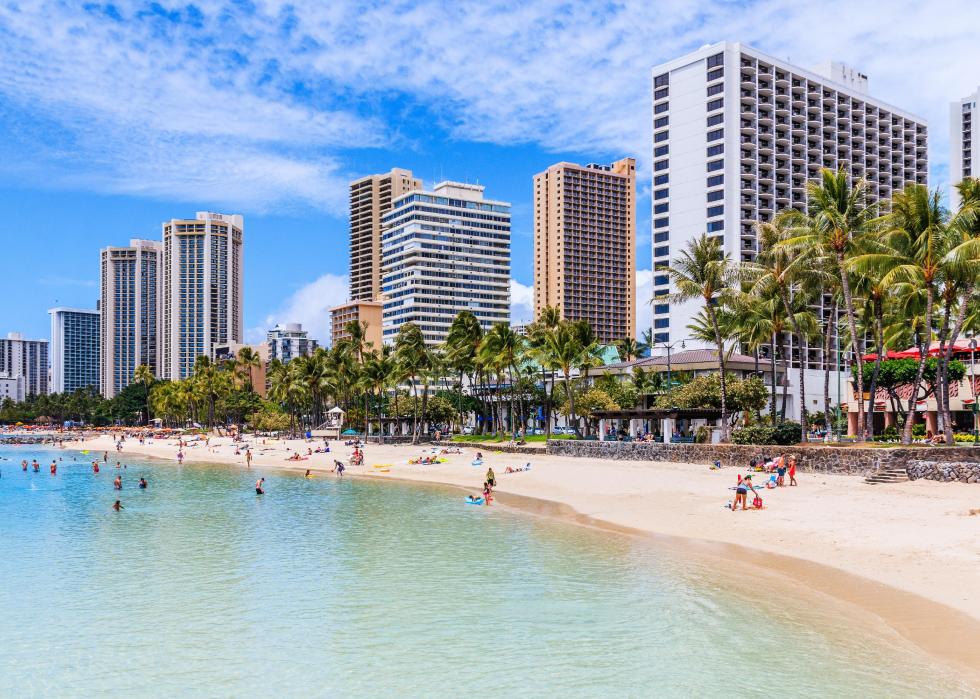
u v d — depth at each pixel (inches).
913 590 974.4
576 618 983.0
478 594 1117.1
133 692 789.2
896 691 699.4
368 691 773.3
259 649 905.5
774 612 948.6
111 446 6264.8
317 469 3570.4
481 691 762.8
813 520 1443.2
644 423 4033.0
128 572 1322.6
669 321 5920.3
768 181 5885.8
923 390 2982.3
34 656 896.9
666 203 6067.9
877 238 2210.9
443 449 3919.8
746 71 5915.4
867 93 7062.0
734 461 2313.0
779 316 2719.0
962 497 1556.3
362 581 1219.2
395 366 4884.4
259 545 1561.3
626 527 1604.3
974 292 2375.7
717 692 730.2
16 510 2191.2
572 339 3430.1
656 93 6186.0
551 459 3021.7
